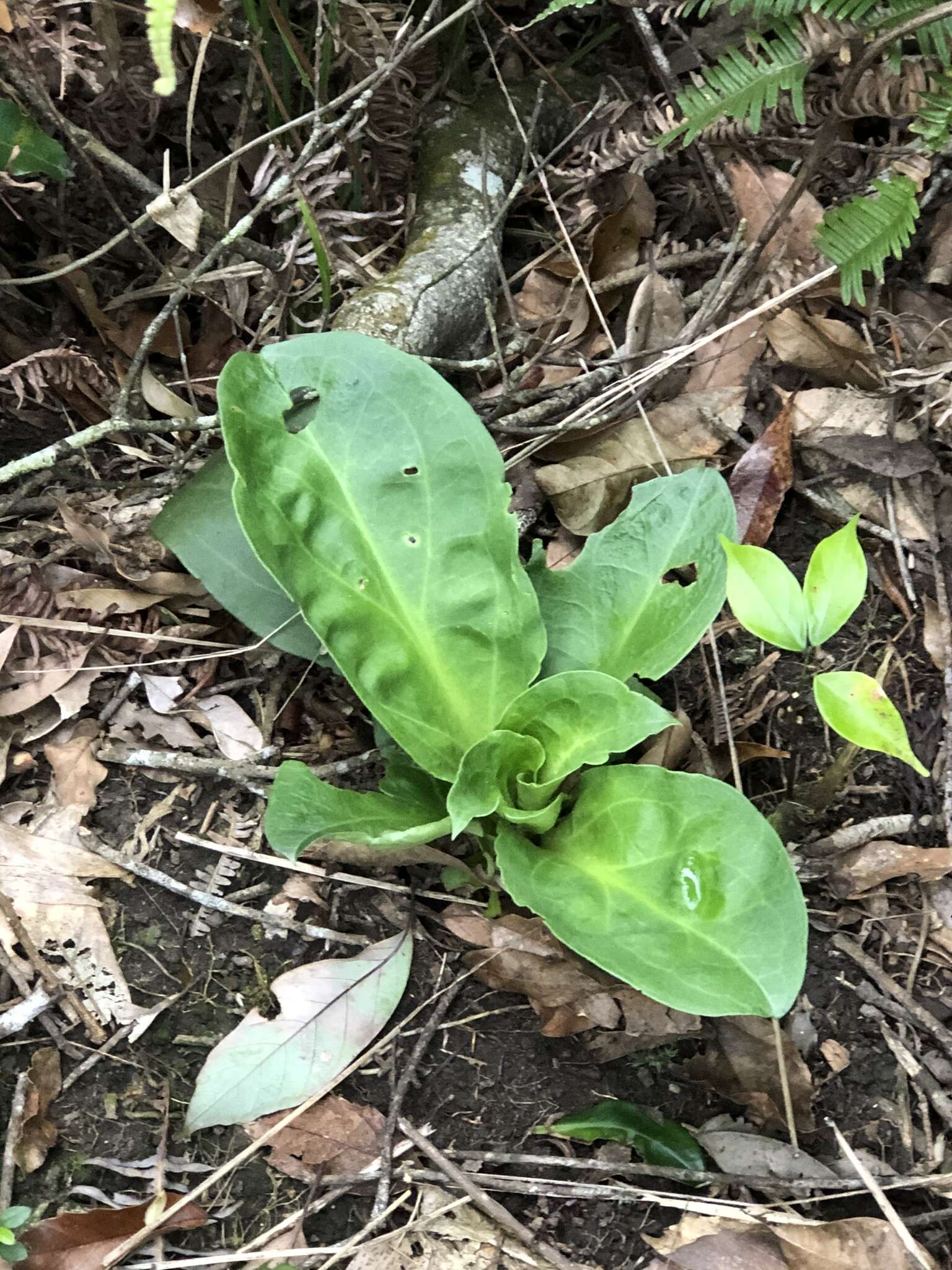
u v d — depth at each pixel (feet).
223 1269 1.23
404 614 1.34
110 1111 1.29
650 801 1.25
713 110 1.53
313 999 1.34
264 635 1.44
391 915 1.42
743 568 1.15
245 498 1.24
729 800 1.20
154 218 1.46
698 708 1.57
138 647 1.55
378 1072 1.33
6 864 1.38
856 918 1.44
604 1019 1.35
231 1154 1.28
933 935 1.43
